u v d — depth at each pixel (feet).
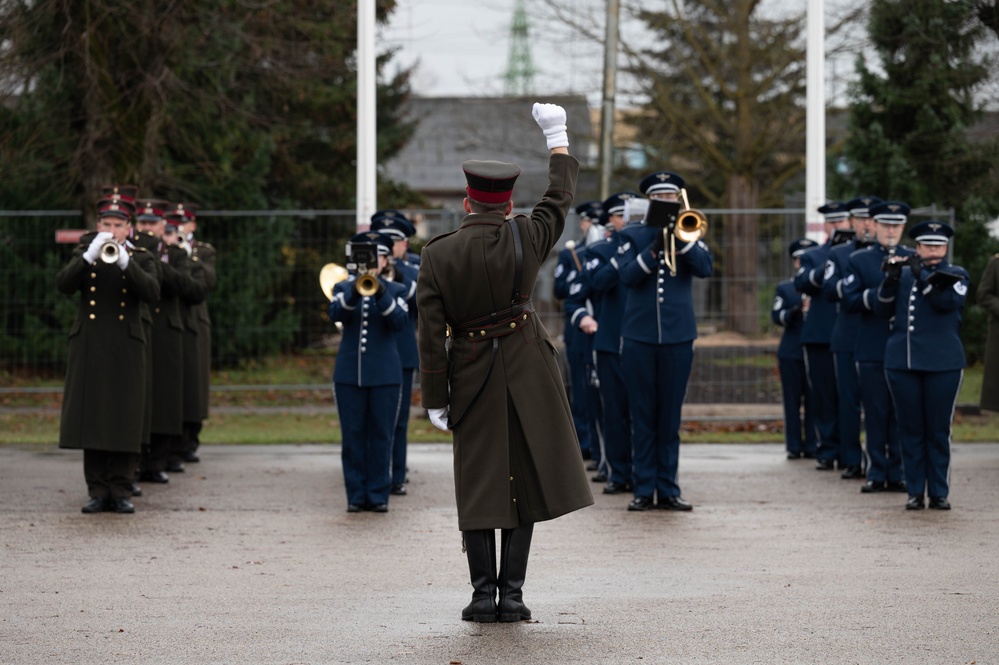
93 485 38.01
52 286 70.23
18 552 31.35
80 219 74.95
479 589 24.13
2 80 72.28
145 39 74.43
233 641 22.61
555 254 70.13
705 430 62.59
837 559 30.32
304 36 91.30
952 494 41.70
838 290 46.01
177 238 46.14
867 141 89.45
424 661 21.21
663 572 28.84
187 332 48.80
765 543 32.68
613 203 44.62
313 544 32.86
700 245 38.60
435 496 42.47
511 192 24.25
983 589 26.68
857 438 46.98
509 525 23.63
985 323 84.94
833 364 49.75
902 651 21.77
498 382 23.82
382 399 38.47
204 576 28.50
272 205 96.07
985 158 83.71
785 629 23.31
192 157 84.23
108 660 21.40
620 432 43.21
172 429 44.75
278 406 68.28
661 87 113.19
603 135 82.64
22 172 76.74
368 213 60.75
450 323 24.20
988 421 64.54
